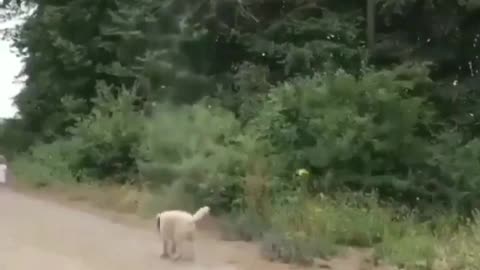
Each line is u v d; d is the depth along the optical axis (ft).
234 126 52.13
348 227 39.34
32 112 97.14
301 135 49.29
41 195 59.41
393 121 48.67
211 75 72.90
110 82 85.35
